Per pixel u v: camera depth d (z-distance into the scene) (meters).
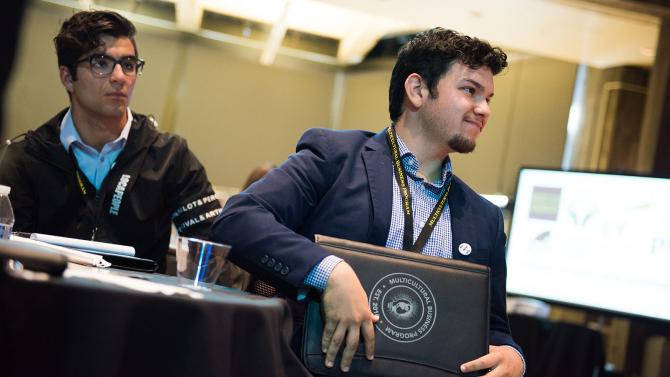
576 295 3.43
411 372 1.52
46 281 1.02
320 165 1.78
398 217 1.78
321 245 1.59
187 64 8.45
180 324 1.13
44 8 7.36
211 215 2.39
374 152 1.85
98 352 1.05
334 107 9.00
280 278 1.55
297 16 7.70
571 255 3.47
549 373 3.71
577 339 3.70
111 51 2.17
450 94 1.81
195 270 1.50
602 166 6.52
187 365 1.13
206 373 1.14
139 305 1.09
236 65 8.66
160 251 2.39
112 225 2.25
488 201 1.95
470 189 1.94
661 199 3.29
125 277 1.33
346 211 1.75
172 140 2.39
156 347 1.11
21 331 1.01
